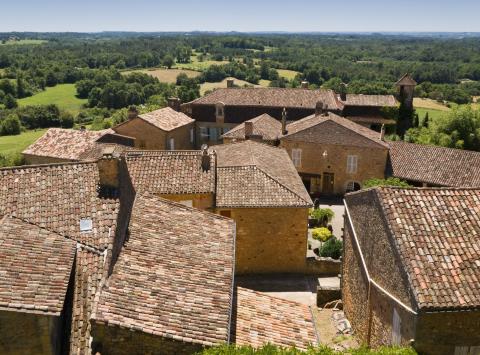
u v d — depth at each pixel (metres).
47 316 12.06
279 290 25.81
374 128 72.06
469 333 13.78
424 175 45.53
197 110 62.19
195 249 16.80
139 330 12.30
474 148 62.59
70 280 14.23
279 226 26.89
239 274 27.55
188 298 14.15
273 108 60.56
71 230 15.99
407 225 15.46
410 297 13.94
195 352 12.35
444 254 14.67
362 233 19.02
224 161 32.50
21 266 13.47
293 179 30.00
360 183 47.19
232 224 19.28
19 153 55.06
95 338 12.31
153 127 52.47
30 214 16.42
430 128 66.88
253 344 14.51
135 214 17.69
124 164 18.97
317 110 54.75
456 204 16.42
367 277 18.06
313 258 27.44
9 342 12.09
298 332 16.02
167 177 26.67
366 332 18.44
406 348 13.66
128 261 14.98
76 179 17.98
